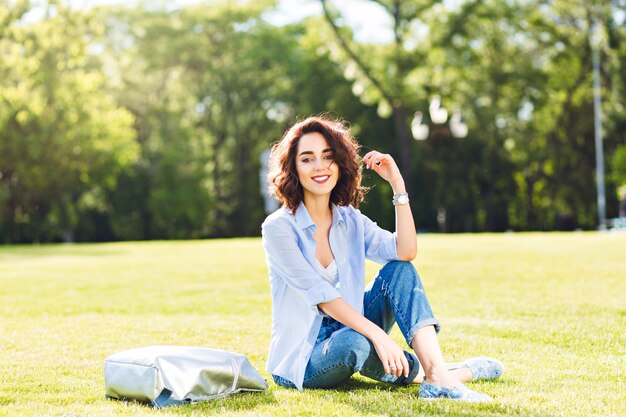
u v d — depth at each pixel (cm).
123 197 4297
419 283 376
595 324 598
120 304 826
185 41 4238
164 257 1717
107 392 368
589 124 4038
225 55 4500
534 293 828
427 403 338
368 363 373
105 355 492
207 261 1514
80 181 3972
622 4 3712
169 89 4472
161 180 4231
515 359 459
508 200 4275
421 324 364
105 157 3800
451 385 355
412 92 3631
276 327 394
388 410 327
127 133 3922
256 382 373
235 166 4591
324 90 4325
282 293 390
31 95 3697
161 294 922
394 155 4306
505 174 4191
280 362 388
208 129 4584
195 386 352
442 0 3694
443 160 4166
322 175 385
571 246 1695
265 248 389
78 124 3728
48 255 1992
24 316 732
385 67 3581
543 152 4112
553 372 417
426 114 3731
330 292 371
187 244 2491
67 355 492
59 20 3753
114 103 4259
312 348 380
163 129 4266
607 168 4081
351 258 392
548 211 4231
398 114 3916
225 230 4612
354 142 396
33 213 4041
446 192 4197
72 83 3756
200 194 4259
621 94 3784
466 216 4266
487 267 1188
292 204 389
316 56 4294
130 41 4453
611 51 3800
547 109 4112
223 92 4469
